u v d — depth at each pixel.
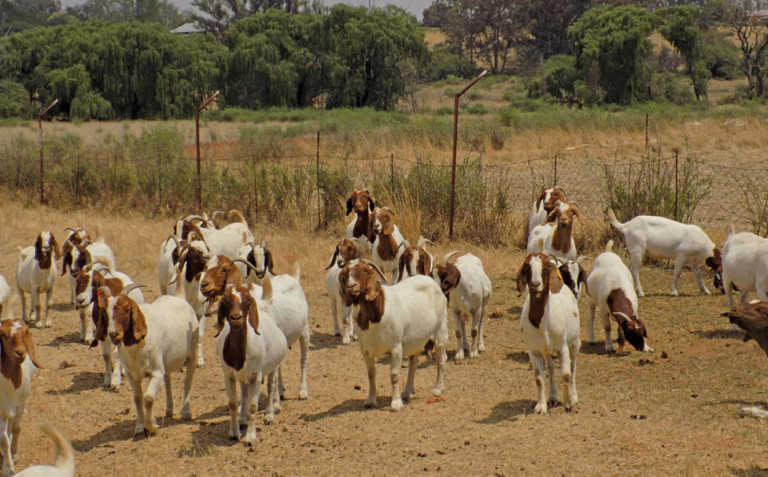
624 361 10.22
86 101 59.84
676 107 57.00
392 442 7.79
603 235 16.91
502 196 18.39
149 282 15.26
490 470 6.99
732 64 92.94
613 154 28.94
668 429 7.71
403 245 11.77
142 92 62.41
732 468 6.69
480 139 32.44
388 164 26.41
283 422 8.50
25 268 12.66
